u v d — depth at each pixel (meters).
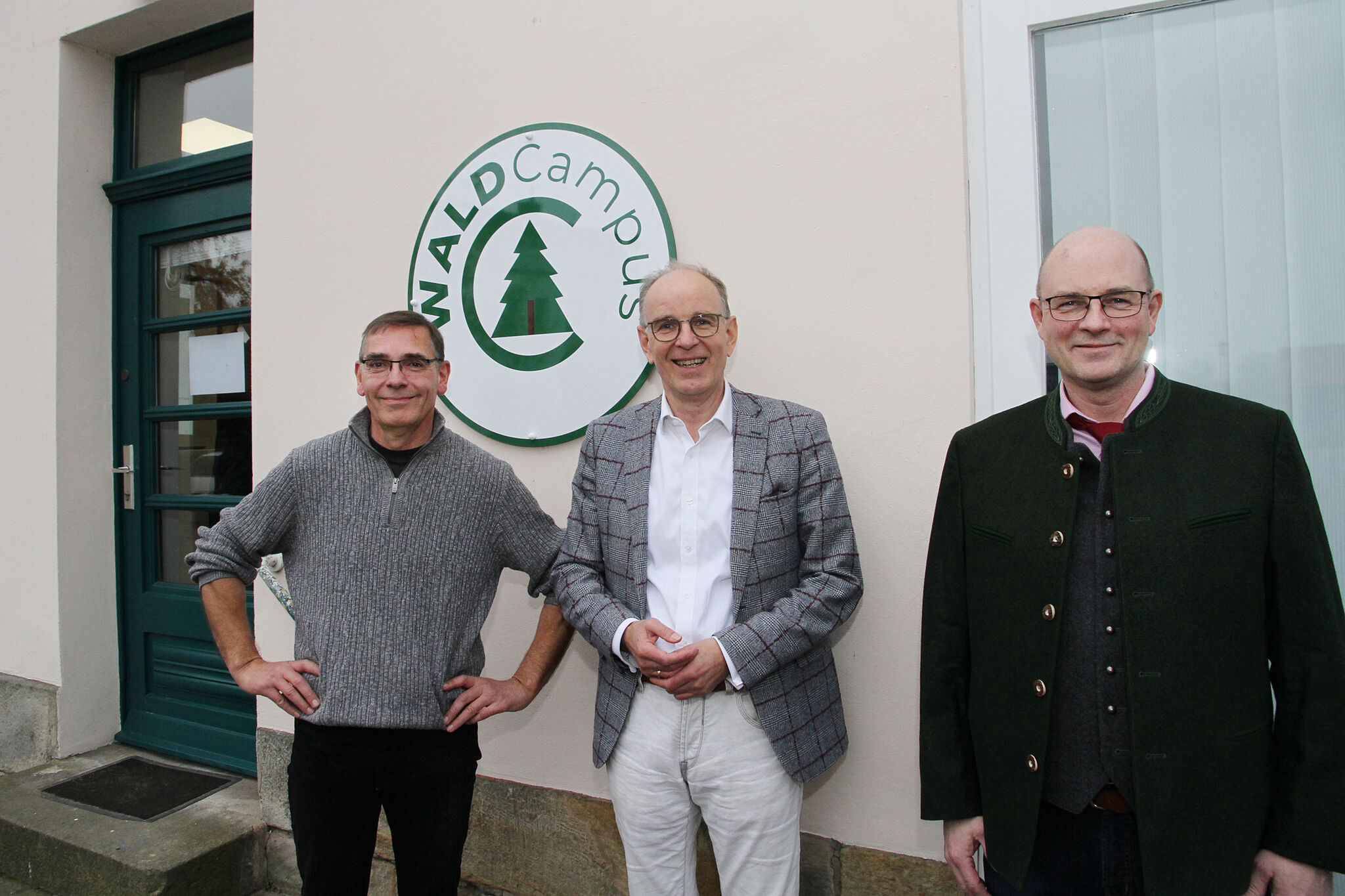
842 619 1.48
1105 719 1.15
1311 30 1.53
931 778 1.33
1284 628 1.11
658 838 1.54
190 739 2.93
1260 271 1.56
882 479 1.75
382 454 1.62
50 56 3.02
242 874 2.36
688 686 1.40
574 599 1.55
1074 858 1.19
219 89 3.03
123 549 3.12
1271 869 1.11
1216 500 1.12
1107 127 1.66
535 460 2.12
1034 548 1.21
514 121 2.15
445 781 1.59
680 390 1.51
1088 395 1.23
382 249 2.33
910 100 1.72
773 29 1.85
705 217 1.92
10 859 2.42
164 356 3.13
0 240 3.12
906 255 1.73
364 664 1.53
